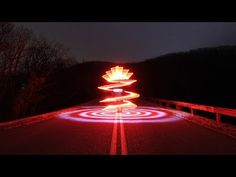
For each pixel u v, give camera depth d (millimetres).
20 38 25562
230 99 55781
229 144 8211
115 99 20750
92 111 22344
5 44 23922
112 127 12375
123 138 9359
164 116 17750
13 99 25906
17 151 7391
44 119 16000
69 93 42500
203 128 11898
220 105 52656
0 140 9039
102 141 8805
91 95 59531
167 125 13031
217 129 11484
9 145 8195
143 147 7840
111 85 21172
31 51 29234
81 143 8484
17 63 25562
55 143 8492
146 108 26031
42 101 32438
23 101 26875
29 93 27672
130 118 16469
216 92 63531
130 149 7578
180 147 7812
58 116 17938
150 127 12312
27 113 28703
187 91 77125
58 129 11766
